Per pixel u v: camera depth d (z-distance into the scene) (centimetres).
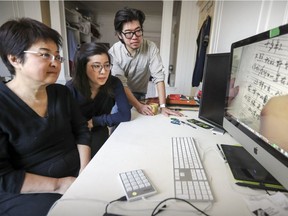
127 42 146
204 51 256
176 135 98
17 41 65
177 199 52
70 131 100
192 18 311
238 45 79
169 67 347
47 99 86
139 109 140
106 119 124
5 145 71
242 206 51
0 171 67
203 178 61
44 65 69
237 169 66
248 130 69
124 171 65
